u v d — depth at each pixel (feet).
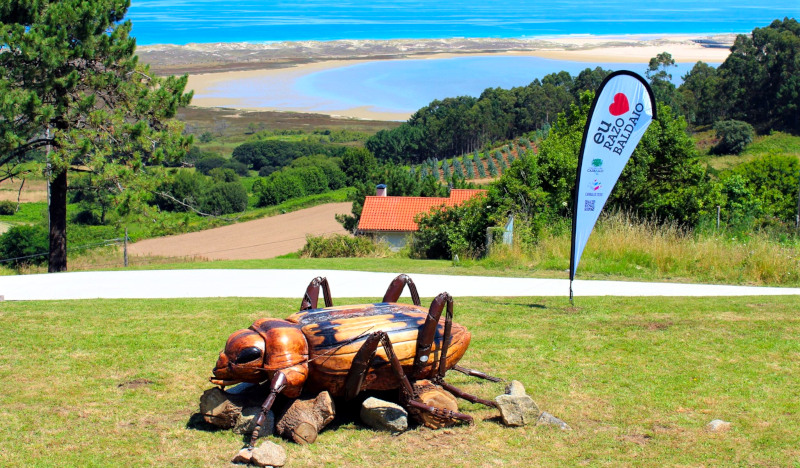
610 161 33.78
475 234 75.31
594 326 31.48
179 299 41.04
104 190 78.43
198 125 490.08
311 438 19.39
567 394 23.07
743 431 20.07
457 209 82.33
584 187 34.40
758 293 42.88
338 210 195.62
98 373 25.36
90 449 19.16
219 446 19.27
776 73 332.80
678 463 18.26
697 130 343.46
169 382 24.40
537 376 24.77
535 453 18.90
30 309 37.19
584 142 33.94
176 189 230.89
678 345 28.19
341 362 19.63
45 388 23.81
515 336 29.86
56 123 75.77
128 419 21.22
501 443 19.52
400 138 405.18
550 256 58.49
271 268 61.93
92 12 72.23
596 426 20.61
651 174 91.56
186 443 19.48
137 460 18.49
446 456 18.74
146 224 78.33
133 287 49.19
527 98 411.13
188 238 155.53
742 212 90.63
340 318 21.02
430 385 20.77
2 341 29.58
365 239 99.04
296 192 258.16
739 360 26.22
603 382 24.12
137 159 74.90
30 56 68.69
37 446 19.35
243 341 19.52
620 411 21.65
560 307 36.11
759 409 21.62
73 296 45.06
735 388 23.36
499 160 310.86
